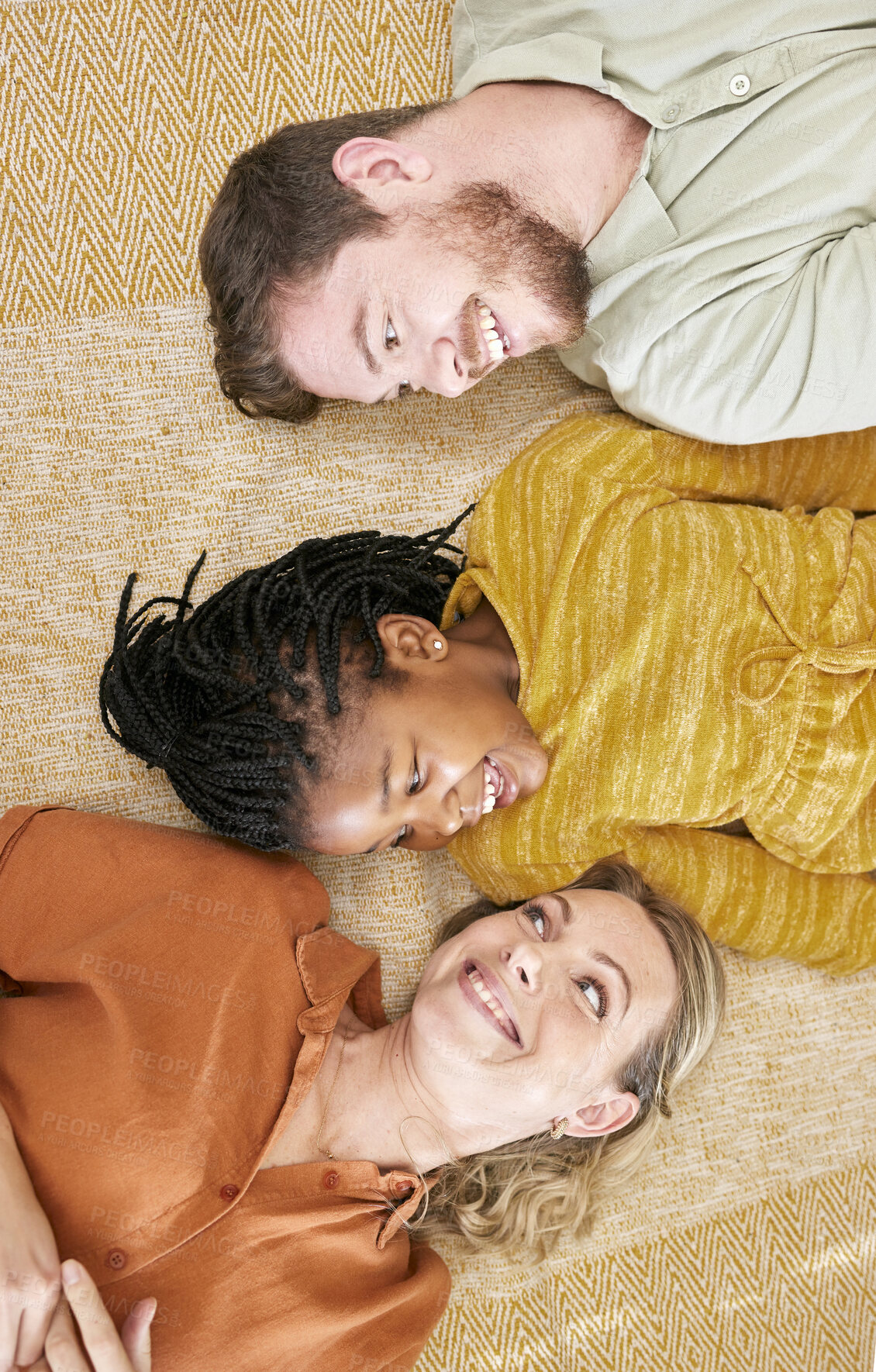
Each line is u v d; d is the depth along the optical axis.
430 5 1.46
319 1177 1.10
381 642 1.13
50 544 1.36
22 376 1.38
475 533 1.34
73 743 1.32
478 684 1.18
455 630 1.30
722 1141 1.35
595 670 1.24
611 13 1.29
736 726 1.22
